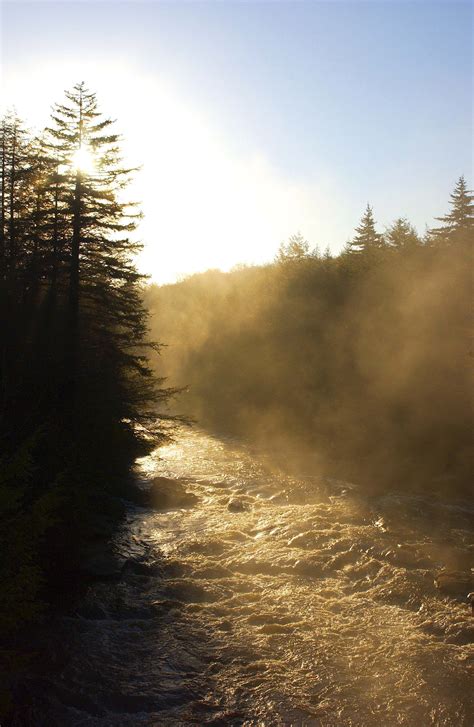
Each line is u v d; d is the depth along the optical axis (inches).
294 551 566.3
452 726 315.6
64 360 758.5
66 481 558.9
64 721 322.3
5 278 860.0
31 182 959.0
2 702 324.8
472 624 411.8
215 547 585.6
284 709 332.8
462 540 583.5
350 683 354.6
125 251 841.5
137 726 319.3
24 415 616.4
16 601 334.0
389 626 421.1
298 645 398.3
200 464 971.3
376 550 551.8
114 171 823.7
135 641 406.3
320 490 781.9
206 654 390.3
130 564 537.6
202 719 325.4
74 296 808.9
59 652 383.9
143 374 858.1
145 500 754.8
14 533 339.9
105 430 738.2
